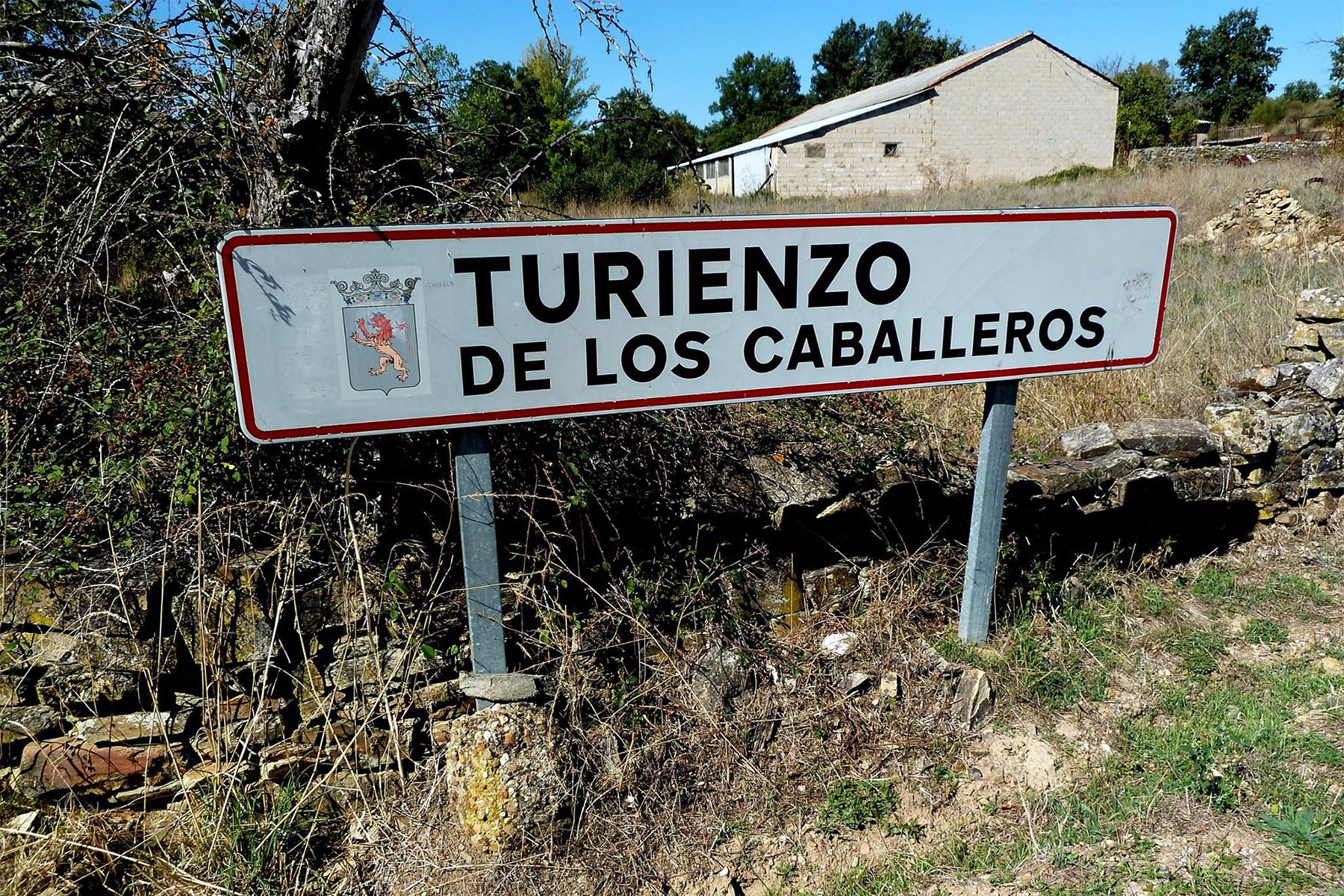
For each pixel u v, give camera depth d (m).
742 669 3.01
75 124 3.38
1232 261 9.52
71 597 2.42
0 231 3.27
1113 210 2.93
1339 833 2.44
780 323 2.64
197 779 2.55
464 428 2.39
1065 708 3.07
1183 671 3.26
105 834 2.46
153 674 2.44
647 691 2.90
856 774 2.79
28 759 2.48
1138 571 3.88
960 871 2.45
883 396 3.68
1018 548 3.67
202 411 2.50
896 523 3.47
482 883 2.38
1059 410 4.83
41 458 2.72
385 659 2.67
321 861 2.51
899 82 36.38
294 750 2.63
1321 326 4.61
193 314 2.92
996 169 31.64
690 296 2.51
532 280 2.33
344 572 2.56
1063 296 2.96
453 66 4.11
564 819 2.50
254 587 2.49
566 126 4.58
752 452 3.32
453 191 3.48
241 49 3.12
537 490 2.84
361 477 2.69
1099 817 2.58
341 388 2.24
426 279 2.24
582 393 2.48
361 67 3.13
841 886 2.42
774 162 29.56
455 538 2.80
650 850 2.53
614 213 8.58
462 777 2.46
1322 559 4.02
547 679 2.71
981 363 2.92
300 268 2.13
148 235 3.37
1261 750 2.79
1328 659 3.29
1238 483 4.13
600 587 3.00
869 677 3.09
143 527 2.58
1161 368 5.29
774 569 3.25
